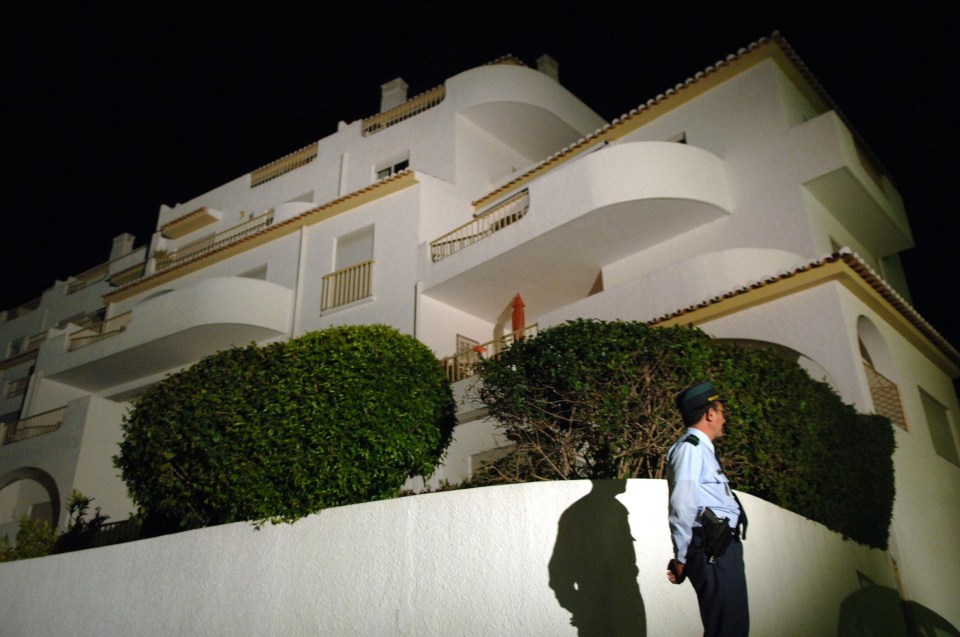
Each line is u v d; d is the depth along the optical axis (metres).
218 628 7.52
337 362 8.27
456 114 22.22
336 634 6.89
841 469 8.88
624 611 6.02
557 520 6.45
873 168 16.62
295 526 7.57
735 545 4.59
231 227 26.75
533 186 16.91
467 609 6.43
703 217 15.78
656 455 7.82
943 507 12.17
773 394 8.23
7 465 21.11
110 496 19.94
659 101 17.70
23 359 27.39
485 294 18.53
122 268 30.25
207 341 21.09
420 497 7.04
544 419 8.11
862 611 8.38
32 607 8.93
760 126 15.96
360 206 20.89
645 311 14.05
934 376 14.93
